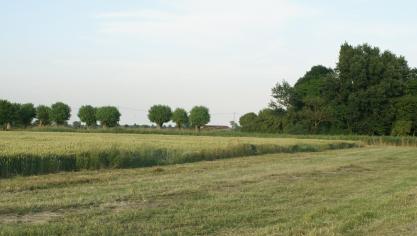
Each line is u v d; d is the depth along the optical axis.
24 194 14.23
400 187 17.80
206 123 115.31
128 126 114.69
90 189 15.55
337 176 21.22
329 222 11.09
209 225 10.68
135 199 13.76
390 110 90.19
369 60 93.81
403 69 100.12
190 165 26.14
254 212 12.19
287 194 15.35
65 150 24.38
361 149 51.44
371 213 12.20
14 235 9.15
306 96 104.62
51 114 108.75
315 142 55.66
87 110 110.81
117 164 24.03
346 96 95.12
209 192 15.38
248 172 22.19
